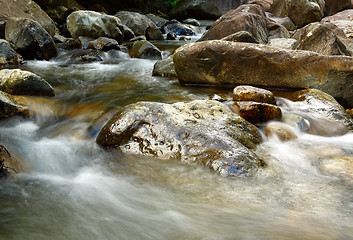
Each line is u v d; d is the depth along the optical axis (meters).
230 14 10.45
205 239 2.15
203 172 3.05
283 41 7.72
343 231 2.19
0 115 4.20
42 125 4.52
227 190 2.79
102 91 6.00
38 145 3.82
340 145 3.92
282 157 3.49
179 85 6.32
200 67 5.88
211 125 3.60
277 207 2.52
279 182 2.92
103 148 3.70
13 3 10.09
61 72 7.57
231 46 5.61
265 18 10.20
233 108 4.42
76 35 10.61
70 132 4.24
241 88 4.86
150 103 3.97
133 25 14.02
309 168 3.24
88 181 3.09
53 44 8.92
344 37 8.92
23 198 2.68
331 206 2.52
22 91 4.99
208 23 20.80
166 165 3.23
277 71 5.41
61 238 2.13
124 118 3.78
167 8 26.19
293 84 5.39
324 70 5.13
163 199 2.70
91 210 2.52
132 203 2.65
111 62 8.81
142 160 3.36
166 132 3.51
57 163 3.49
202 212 2.48
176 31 16.58
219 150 3.19
